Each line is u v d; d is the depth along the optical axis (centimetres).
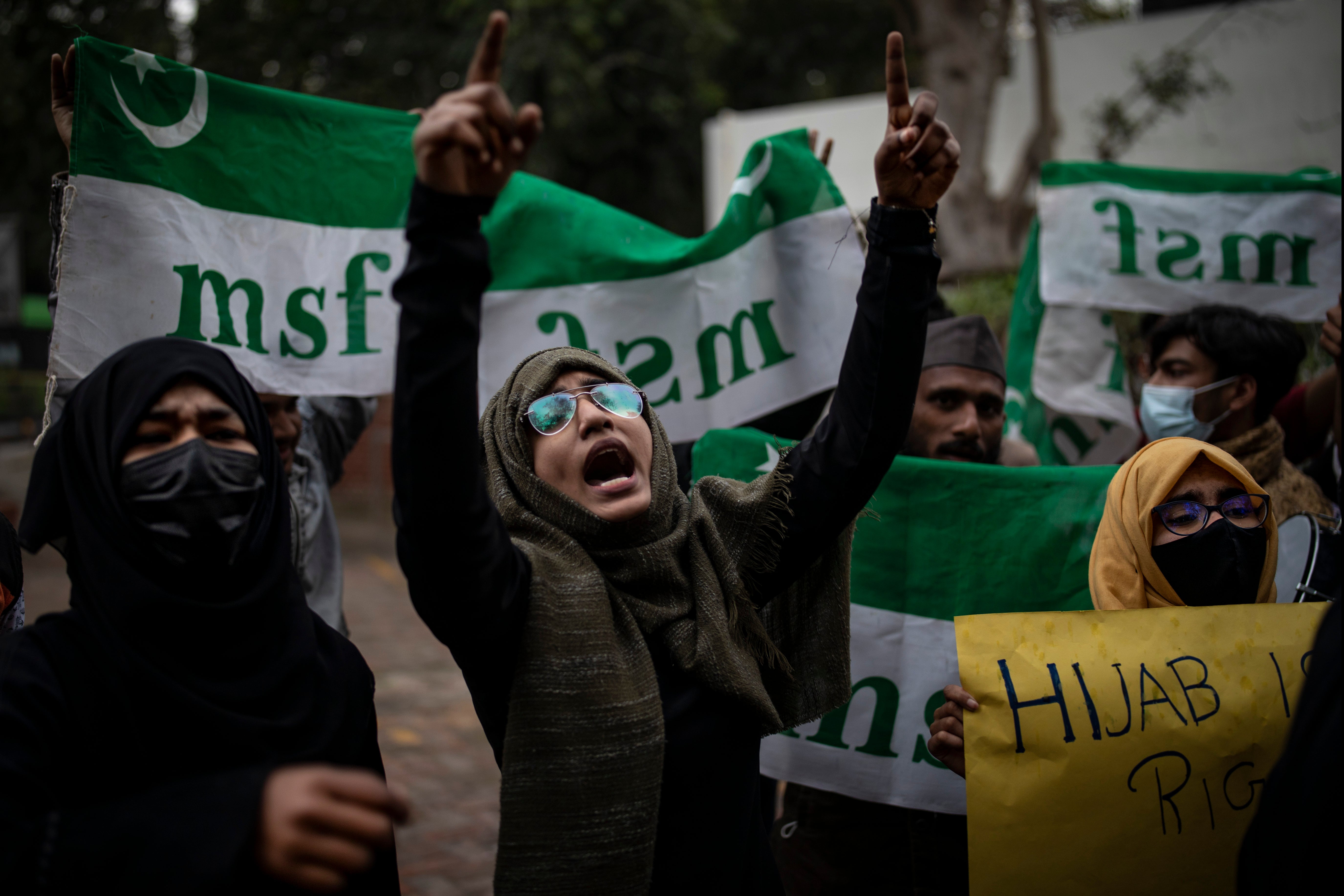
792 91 1738
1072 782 170
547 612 150
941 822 221
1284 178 326
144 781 129
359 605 871
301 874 107
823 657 178
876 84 1736
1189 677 176
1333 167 905
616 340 268
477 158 130
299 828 107
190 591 138
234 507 137
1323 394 302
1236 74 946
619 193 1558
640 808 144
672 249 271
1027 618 180
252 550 141
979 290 824
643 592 163
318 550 261
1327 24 907
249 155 226
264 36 1335
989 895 168
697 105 1495
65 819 113
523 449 167
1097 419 368
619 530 163
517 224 272
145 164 210
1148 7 1173
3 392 1459
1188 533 188
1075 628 180
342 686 150
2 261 1453
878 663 228
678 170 1550
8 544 202
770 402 265
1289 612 183
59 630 134
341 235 238
